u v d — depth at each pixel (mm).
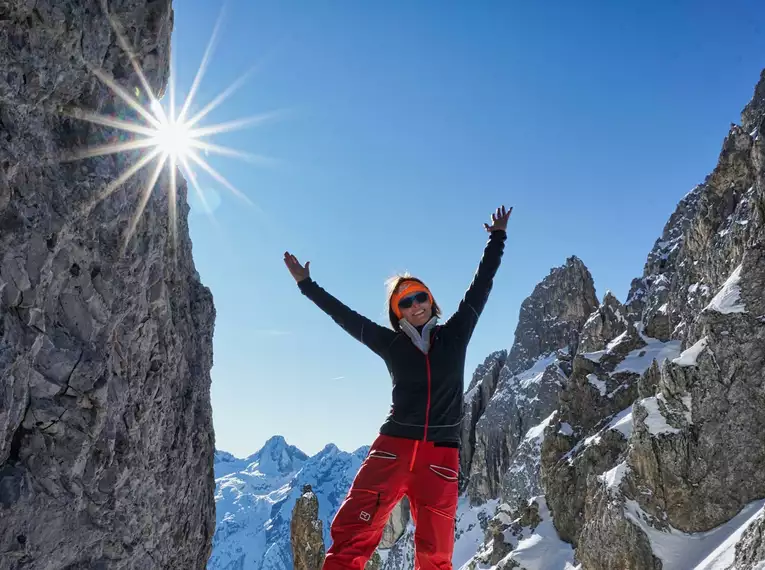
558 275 143625
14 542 5480
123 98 6852
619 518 46125
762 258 46438
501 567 64062
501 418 127625
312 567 28844
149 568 8461
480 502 125688
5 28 5082
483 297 5395
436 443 4707
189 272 10828
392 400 4898
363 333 5141
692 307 76125
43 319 5707
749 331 44906
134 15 6676
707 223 78562
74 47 5742
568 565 58906
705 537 42688
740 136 76375
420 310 5016
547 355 135500
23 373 5484
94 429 6355
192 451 10234
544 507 71688
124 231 6996
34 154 5477
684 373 47156
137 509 7941
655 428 47250
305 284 5512
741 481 43188
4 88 5094
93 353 6391
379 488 4625
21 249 5344
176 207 9398
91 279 6488
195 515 10508
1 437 5207
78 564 6621
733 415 44375
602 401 74250
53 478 5949
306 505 30562
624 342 81188
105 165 6531
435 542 4504
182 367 9742
